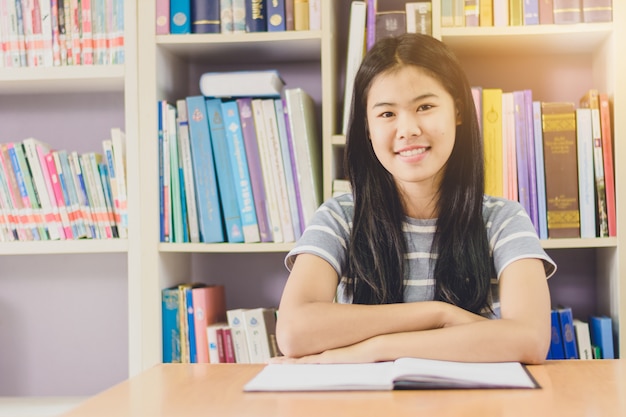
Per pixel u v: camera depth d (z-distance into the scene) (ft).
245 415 2.23
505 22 5.71
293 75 6.67
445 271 4.43
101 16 5.94
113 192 5.90
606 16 5.61
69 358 6.79
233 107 5.74
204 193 5.75
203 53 6.26
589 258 6.44
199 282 6.70
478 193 4.47
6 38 5.99
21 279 6.84
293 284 4.10
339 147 6.04
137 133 5.81
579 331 5.67
